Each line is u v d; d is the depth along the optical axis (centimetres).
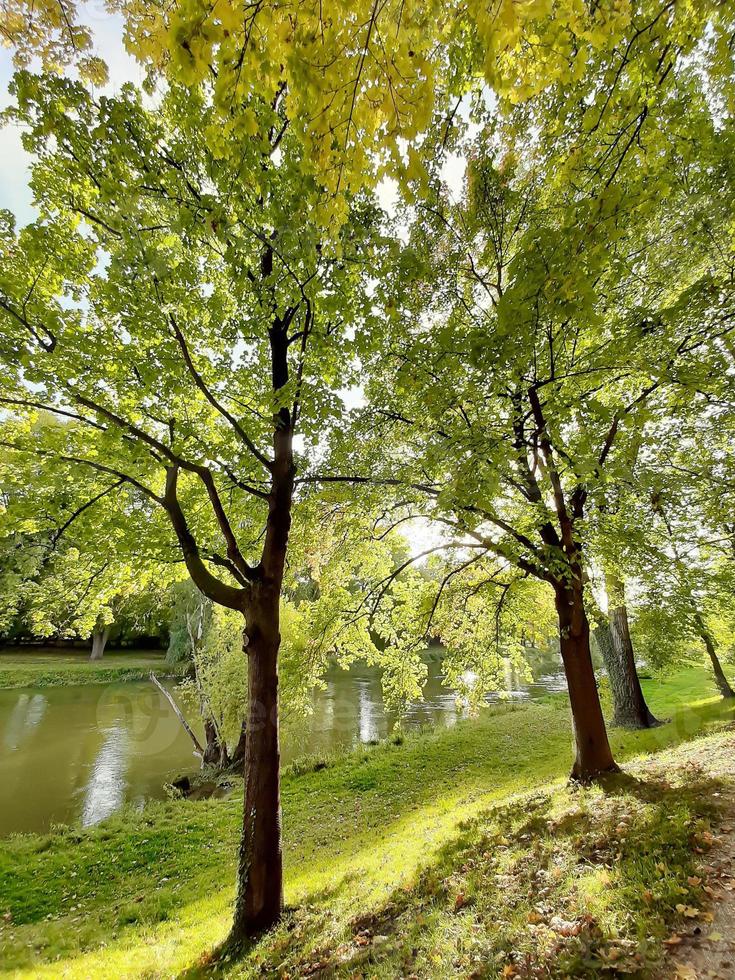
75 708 2533
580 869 466
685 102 448
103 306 668
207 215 550
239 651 1694
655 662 1309
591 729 814
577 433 577
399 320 659
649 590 885
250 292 656
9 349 580
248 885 606
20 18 350
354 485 880
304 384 688
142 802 1388
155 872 963
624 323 631
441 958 396
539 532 874
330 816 1133
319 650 966
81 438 688
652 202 363
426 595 1056
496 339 486
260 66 232
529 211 655
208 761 1666
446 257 714
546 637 1152
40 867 984
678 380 566
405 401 789
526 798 838
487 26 207
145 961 612
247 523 922
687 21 283
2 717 2334
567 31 249
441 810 1005
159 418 720
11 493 693
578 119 448
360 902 589
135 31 283
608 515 792
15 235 607
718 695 1767
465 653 1023
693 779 645
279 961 505
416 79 223
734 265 608
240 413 815
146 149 595
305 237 466
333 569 1017
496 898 465
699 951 316
